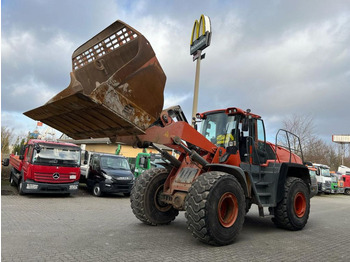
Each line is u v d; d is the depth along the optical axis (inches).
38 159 411.8
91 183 502.6
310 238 229.1
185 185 215.8
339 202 650.8
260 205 222.5
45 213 288.8
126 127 174.7
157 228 233.9
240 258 163.8
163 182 249.0
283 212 249.4
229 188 192.7
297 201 266.4
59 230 214.4
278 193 246.7
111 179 468.8
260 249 185.9
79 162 446.3
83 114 174.1
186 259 156.6
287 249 190.2
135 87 173.3
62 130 203.9
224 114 255.9
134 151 1043.3
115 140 199.0
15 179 483.5
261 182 244.1
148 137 193.6
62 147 437.4
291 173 286.8
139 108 175.3
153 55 181.6
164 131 199.8
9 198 390.3
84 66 199.3
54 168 419.5
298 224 255.4
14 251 158.9
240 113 239.8
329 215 387.9
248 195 212.2
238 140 237.9
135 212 240.7
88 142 1041.5
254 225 277.1
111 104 162.6
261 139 259.9
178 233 218.4
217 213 183.8
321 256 178.5
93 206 362.9
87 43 202.2
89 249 167.5
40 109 178.5
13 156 544.7
